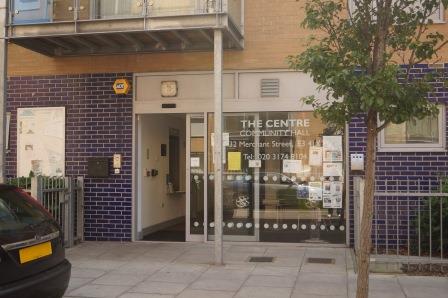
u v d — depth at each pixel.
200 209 10.64
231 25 9.27
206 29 8.91
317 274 7.97
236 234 10.41
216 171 8.58
